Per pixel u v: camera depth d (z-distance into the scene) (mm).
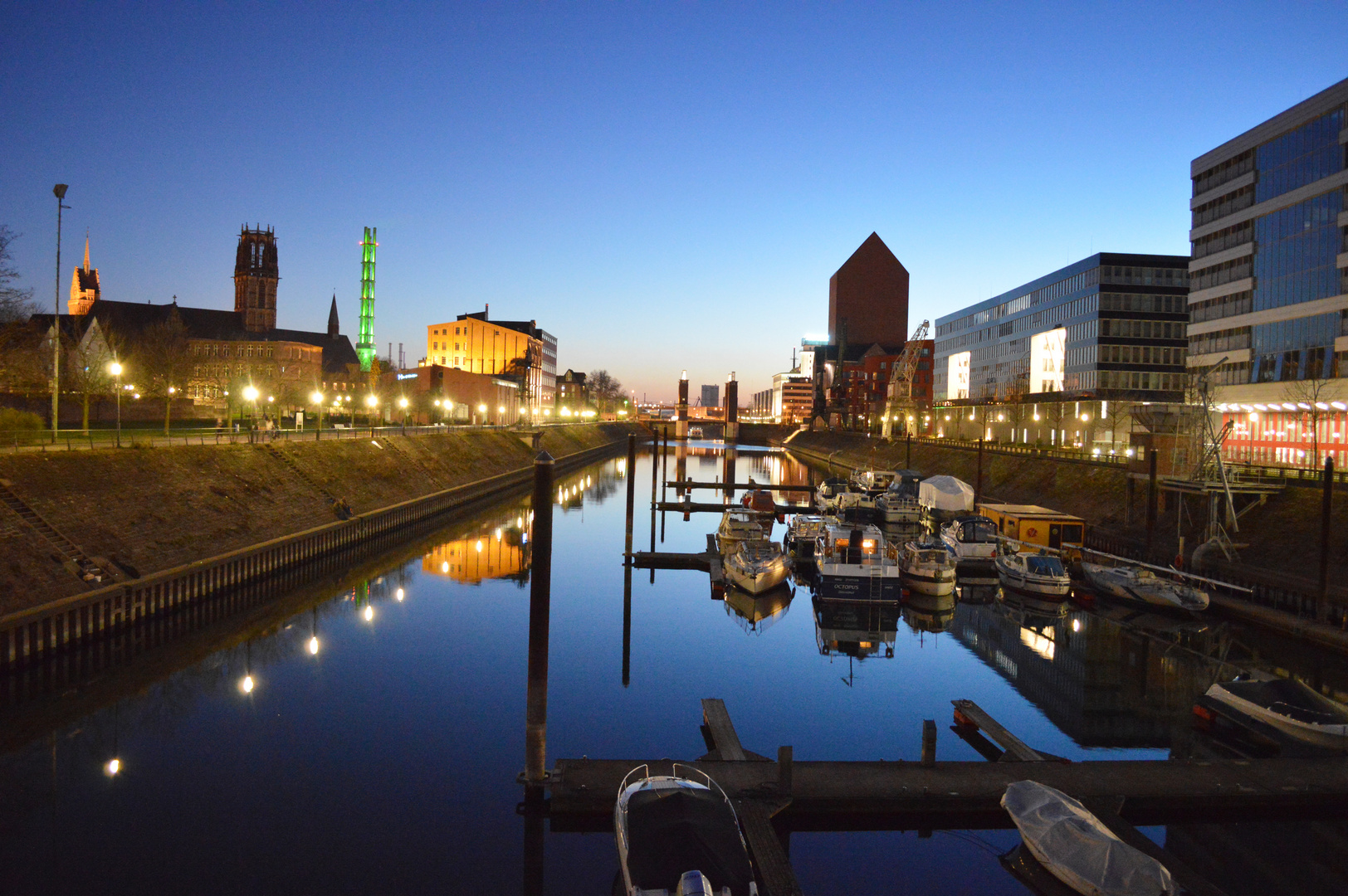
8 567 30188
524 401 165500
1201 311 80125
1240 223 73938
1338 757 22312
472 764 23297
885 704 29156
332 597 43125
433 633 36750
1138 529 52375
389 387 130000
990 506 62000
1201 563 43750
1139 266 102062
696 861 15266
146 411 86375
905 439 126812
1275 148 69375
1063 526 53312
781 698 29641
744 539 54281
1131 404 84938
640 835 16109
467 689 29625
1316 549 39656
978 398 136250
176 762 23250
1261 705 24953
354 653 33625
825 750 24906
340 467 63219
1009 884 17609
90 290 192125
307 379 139125
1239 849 19312
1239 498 45938
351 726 26016
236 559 40375
